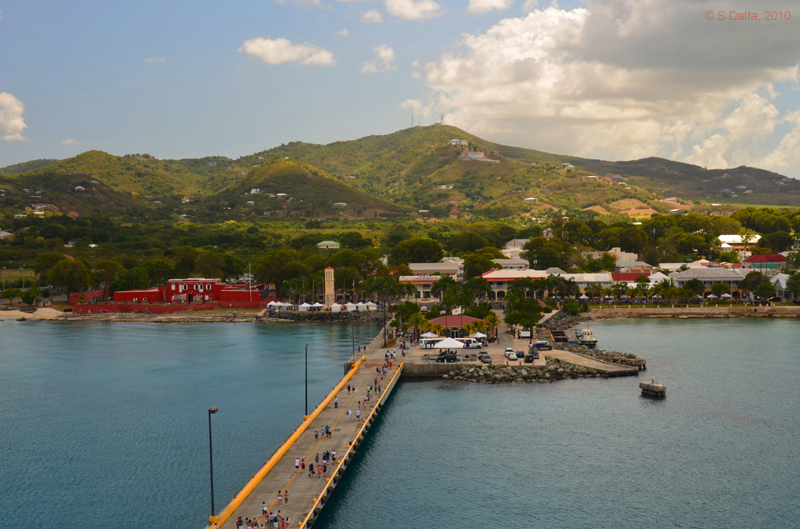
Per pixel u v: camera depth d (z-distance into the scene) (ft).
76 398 501.56
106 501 311.88
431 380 528.22
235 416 440.45
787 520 288.30
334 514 291.79
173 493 318.45
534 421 418.51
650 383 475.31
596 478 331.77
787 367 566.36
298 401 473.67
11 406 480.64
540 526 281.95
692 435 391.04
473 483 325.21
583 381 520.42
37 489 327.88
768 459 354.13
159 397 498.69
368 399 441.27
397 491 315.78
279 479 305.94
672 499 308.19
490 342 654.12
